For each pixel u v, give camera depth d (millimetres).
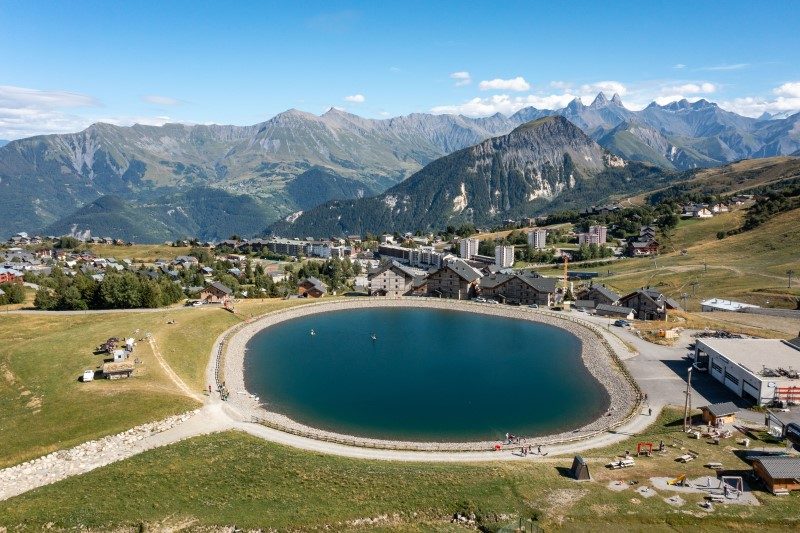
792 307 171875
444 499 70812
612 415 106312
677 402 107062
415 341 168625
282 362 146750
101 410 97625
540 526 65000
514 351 156125
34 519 66312
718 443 86438
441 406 115562
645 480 74438
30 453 84250
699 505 67688
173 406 101812
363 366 144125
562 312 191000
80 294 189250
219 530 64812
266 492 72500
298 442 91250
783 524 63875
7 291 198375
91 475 77188
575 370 137500
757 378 101812
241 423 98562
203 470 78312
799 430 85125
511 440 95750
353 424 105500
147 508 68562
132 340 131000
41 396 105375
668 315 171750
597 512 66812
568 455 85562
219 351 149250
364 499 71000
